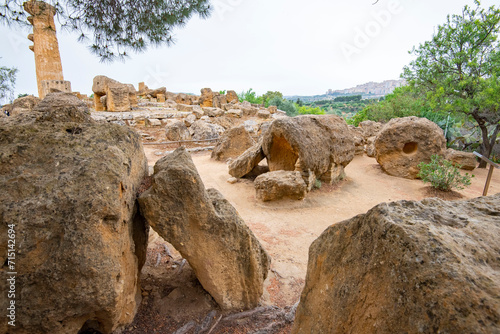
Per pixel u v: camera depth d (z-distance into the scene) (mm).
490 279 1136
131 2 5004
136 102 21453
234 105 25203
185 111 21453
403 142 9797
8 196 1870
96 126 2494
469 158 10953
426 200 1795
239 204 7367
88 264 1885
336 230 2012
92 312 2102
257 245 3328
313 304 2170
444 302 1116
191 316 3037
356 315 1591
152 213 2670
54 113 2896
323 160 8359
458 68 13445
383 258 1461
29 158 2090
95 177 2012
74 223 1873
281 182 7172
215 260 2955
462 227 1507
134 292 2799
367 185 9250
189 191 2715
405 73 15094
